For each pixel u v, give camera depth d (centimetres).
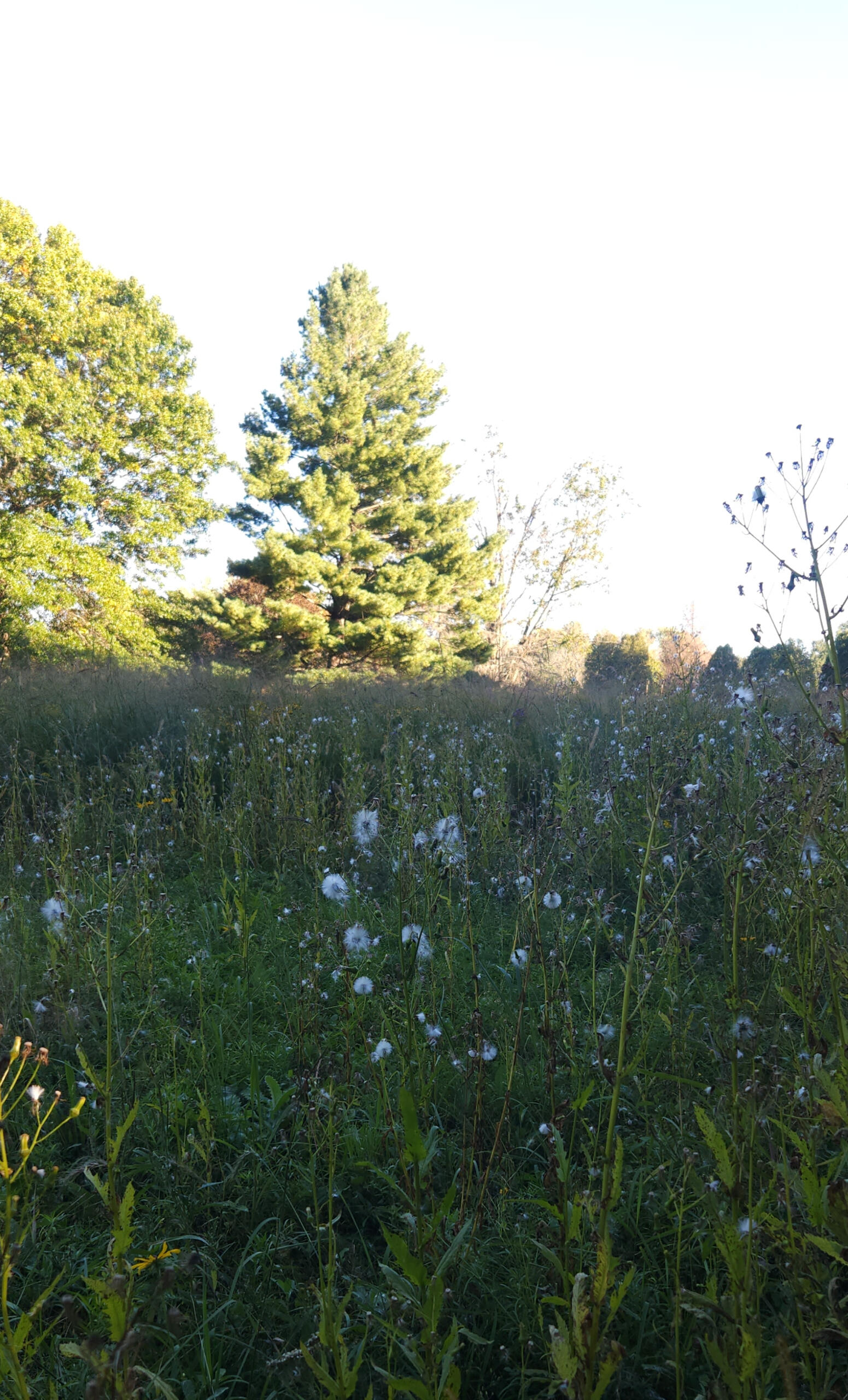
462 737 727
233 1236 237
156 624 2603
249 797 603
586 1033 295
